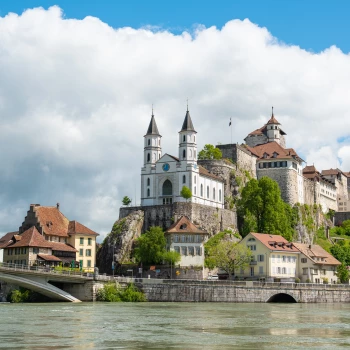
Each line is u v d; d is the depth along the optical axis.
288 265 168.50
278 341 63.97
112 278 131.25
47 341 61.97
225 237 189.62
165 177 194.38
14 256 154.38
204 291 131.50
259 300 133.75
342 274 179.00
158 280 131.38
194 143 194.25
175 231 170.62
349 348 59.59
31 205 164.88
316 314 97.94
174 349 57.94
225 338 65.69
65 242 167.62
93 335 66.81
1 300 134.00
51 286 124.88
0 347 58.06
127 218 186.00
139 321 82.38
